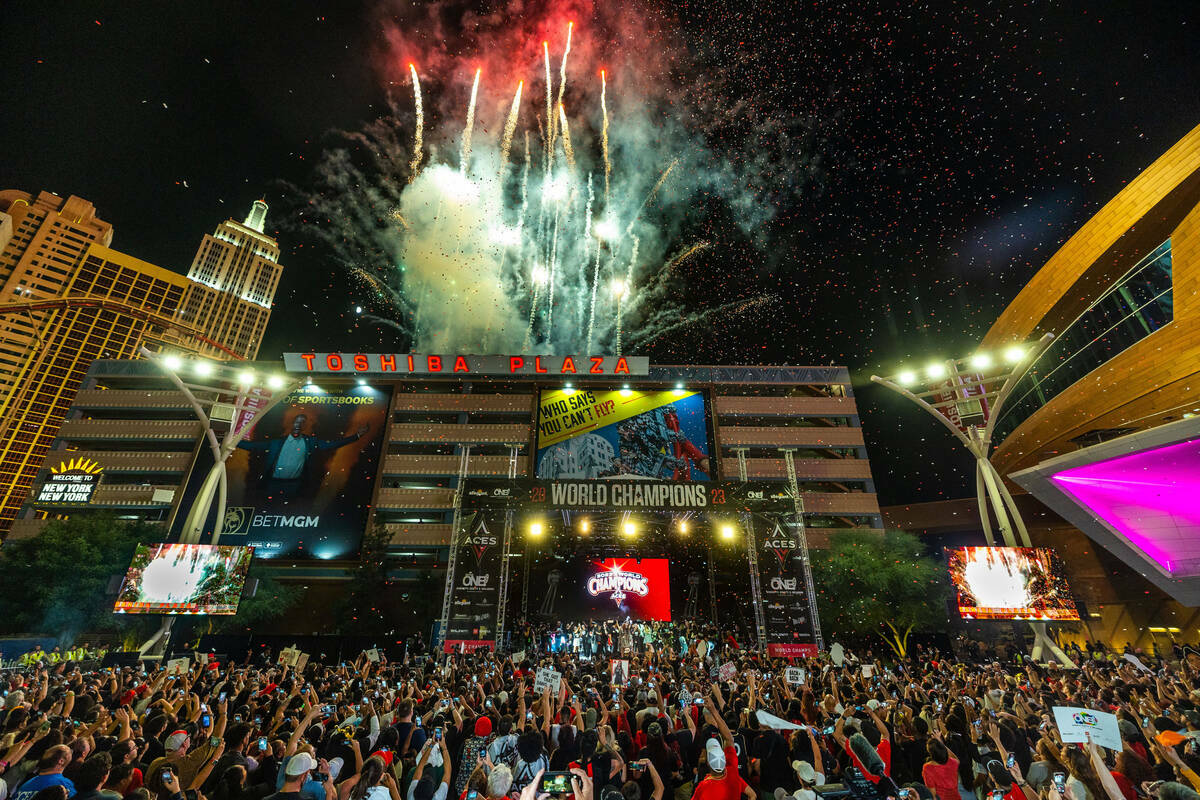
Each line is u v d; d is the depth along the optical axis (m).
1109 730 5.73
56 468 58.94
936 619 40.03
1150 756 7.12
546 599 52.03
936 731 8.62
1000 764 5.62
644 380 67.31
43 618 39.16
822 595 42.94
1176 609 44.00
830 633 41.00
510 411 64.38
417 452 62.69
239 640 27.53
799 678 12.91
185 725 8.09
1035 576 23.52
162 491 57.81
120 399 63.75
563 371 65.06
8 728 7.71
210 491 30.33
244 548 25.77
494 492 30.83
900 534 46.25
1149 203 34.59
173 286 152.88
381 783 5.57
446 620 29.64
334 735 7.27
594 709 9.48
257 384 33.78
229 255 170.12
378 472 59.31
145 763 7.03
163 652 26.39
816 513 61.09
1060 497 28.30
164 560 24.88
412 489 58.91
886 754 7.56
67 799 4.54
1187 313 31.42
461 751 8.36
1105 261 38.97
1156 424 34.22
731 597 51.50
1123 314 37.31
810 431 65.56
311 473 58.41
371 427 61.62
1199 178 32.03
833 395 69.44
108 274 144.75
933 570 42.75
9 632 39.69
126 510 57.38
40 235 139.38
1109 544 28.25
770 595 30.17
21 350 130.12
